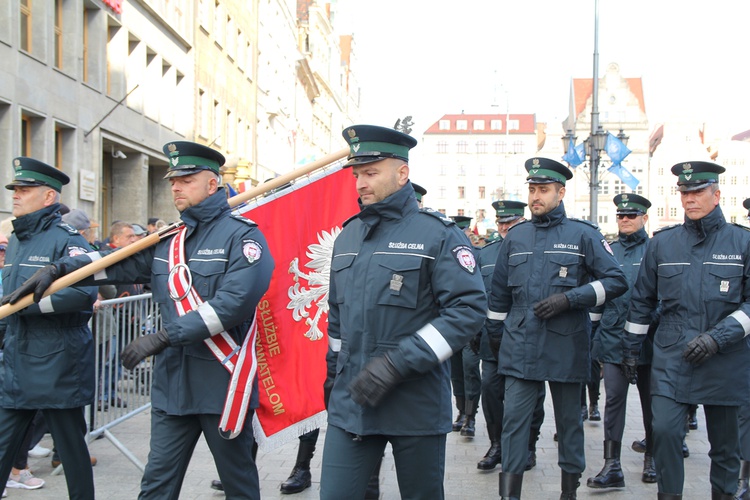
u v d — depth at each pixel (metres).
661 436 4.75
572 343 5.19
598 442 7.32
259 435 4.95
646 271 5.16
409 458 3.45
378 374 3.22
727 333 4.54
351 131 3.52
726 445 4.77
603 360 6.22
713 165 4.80
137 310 6.70
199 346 3.88
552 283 5.26
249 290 3.82
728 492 4.77
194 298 3.90
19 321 4.45
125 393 6.55
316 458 6.53
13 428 4.49
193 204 4.02
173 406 3.87
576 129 92.56
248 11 33.94
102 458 6.36
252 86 34.94
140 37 20.56
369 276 3.47
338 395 3.53
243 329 4.02
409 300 3.41
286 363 5.04
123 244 8.41
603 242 5.34
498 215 7.65
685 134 92.06
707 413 4.84
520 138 106.88
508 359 5.28
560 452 5.26
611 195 89.88
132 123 20.14
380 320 3.43
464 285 3.38
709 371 4.69
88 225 7.09
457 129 107.69
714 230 4.86
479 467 6.27
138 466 5.85
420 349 3.24
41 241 4.66
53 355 4.45
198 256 3.96
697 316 4.79
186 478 5.84
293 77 47.66
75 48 16.80
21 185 4.62
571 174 5.50
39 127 15.34
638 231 7.22
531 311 5.26
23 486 5.51
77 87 16.84
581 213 89.56
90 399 4.63
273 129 41.12
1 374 4.47
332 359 3.87
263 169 38.28
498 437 6.34
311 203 5.20
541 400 6.25
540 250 5.37
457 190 107.31
